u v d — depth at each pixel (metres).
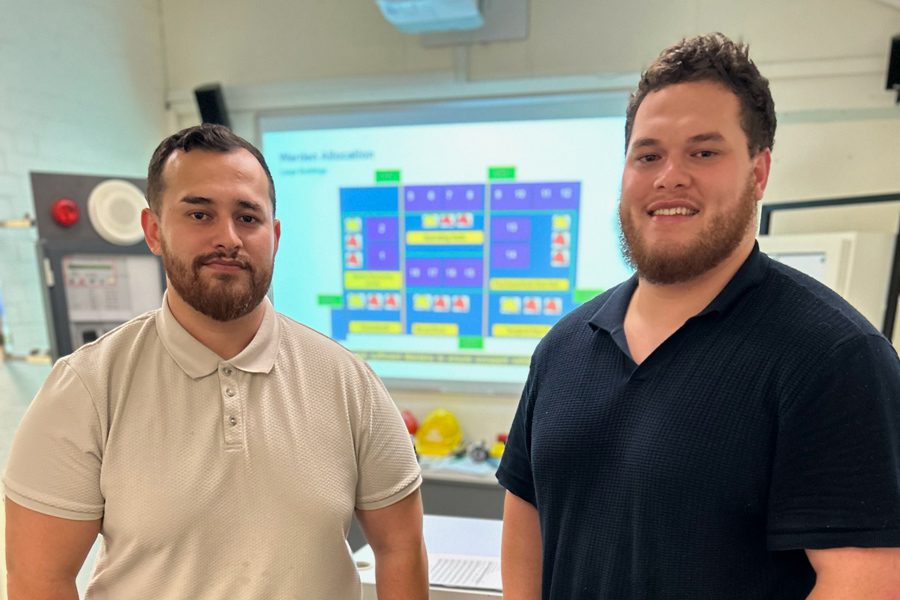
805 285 0.72
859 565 0.60
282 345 0.90
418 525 0.99
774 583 0.68
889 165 2.00
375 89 2.42
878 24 1.94
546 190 2.34
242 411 0.81
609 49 2.21
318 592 0.82
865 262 1.75
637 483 0.73
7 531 0.77
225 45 2.57
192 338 0.83
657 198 0.73
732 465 0.67
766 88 0.72
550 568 0.86
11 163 1.97
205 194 0.78
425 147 2.43
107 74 2.36
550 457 0.82
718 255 0.72
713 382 0.70
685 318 0.76
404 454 0.97
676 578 0.70
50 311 1.78
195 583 0.77
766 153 0.74
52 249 1.77
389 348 2.61
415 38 2.37
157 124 2.63
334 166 2.53
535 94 2.30
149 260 1.99
